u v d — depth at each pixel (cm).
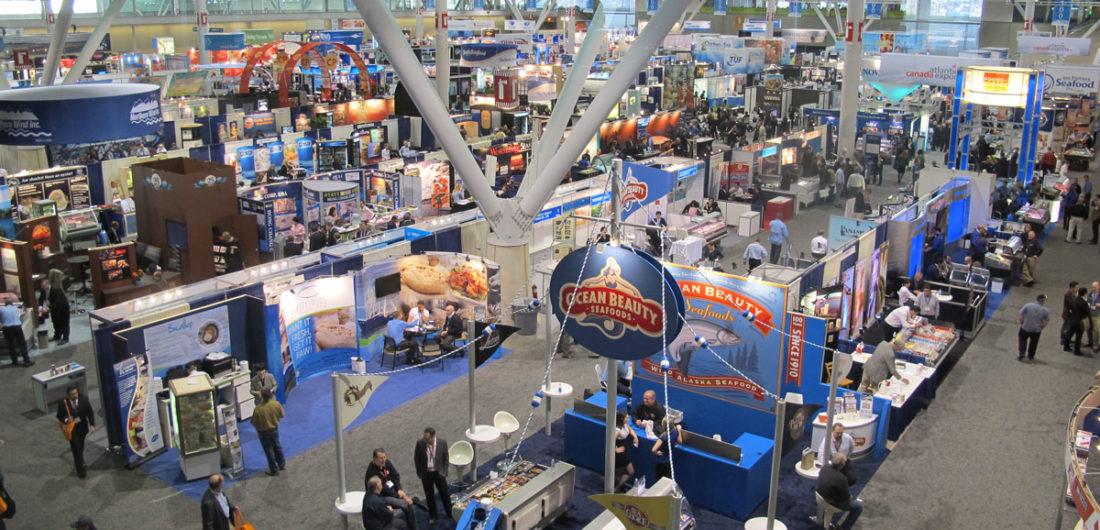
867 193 2620
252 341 1298
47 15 4466
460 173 1625
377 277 1491
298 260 1466
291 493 1067
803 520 1019
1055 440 1212
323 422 1262
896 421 1207
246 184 2400
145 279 1706
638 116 3209
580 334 930
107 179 2114
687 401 1196
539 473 1033
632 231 1859
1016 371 1456
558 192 1972
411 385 1384
